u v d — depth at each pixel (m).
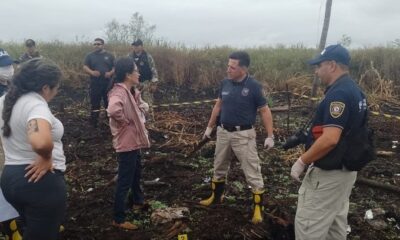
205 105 11.34
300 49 15.11
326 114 3.07
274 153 6.95
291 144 3.77
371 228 4.46
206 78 13.16
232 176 5.81
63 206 2.98
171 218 4.51
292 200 5.13
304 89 12.09
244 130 4.45
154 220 4.52
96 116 8.71
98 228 4.38
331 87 3.18
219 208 4.83
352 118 3.09
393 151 7.23
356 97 3.09
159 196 5.24
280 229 4.27
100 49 8.65
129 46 14.20
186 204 4.96
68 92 12.23
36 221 2.89
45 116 2.74
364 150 3.15
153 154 6.92
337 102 3.03
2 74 7.02
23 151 2.85
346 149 3.13
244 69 4.39
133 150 4.22
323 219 3.26
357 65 13.62
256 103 4.45
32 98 2.84
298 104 10.68
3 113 2.86
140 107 4.46
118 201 4.30
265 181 5.78
